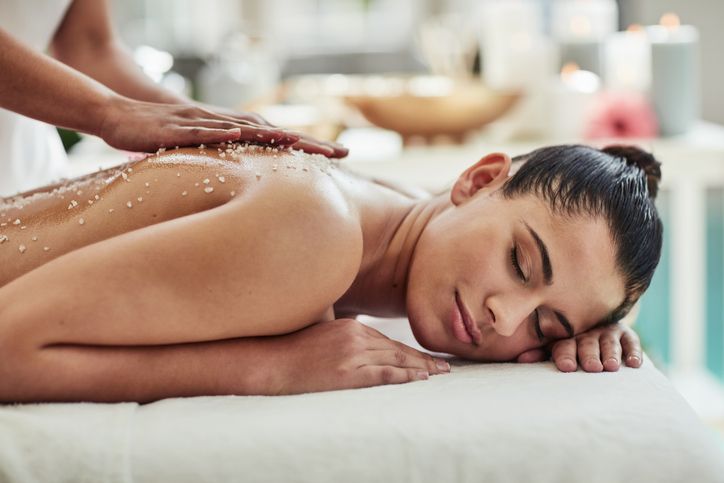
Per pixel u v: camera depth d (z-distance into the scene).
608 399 0.96
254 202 0.99
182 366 0.98
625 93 2.77
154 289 0.95
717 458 0.92
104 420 0.90
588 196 1.13
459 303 1.13
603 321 1.19
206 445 0.88
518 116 2.81
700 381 2.79
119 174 1.13
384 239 1.24
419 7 5.02
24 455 0.87
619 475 0.91
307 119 2.74
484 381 1.02
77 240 1.07
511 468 0.90
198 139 1.12
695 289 2.79
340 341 1.04
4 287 0.97
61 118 1.15
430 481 0.89
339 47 4.97
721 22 4.94
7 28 1.42
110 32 1.58
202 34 4.88
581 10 3.12
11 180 1.51
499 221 1.13
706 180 2.69
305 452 0.88
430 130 2.68
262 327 1.01
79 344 0.96
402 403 0.94
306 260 0.99
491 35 3.01
